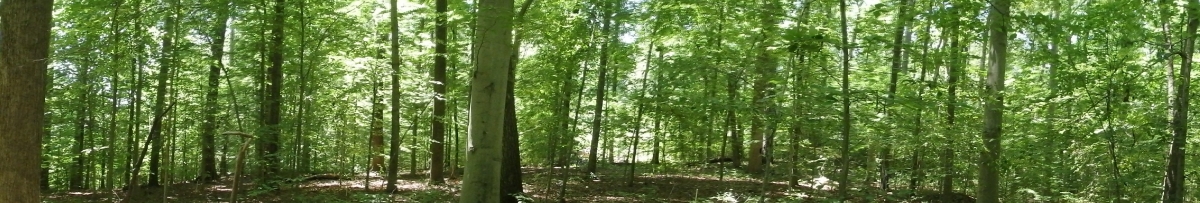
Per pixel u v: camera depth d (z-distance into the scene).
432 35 15.25
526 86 12.14
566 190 11.77
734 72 7.53
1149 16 8.27
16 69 6.18
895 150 11.40
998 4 7.23
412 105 13.60
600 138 16.28
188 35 10.12
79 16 9.06
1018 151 9.95
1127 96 8.70
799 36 6.65
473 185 7.07
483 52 7.09
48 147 13.63
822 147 10.11
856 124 9.24
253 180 10.80
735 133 15.23
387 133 18.25
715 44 10.76
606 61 11.45
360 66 10.58
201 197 10.81
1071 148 9.30
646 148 16.83
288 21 10.71
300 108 10.53
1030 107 9.01
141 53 9.22
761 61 7.43
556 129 11.30
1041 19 6.88
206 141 11.77
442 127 13.37
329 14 10.84
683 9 10.62
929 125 8.89
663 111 9.95
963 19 7.36
